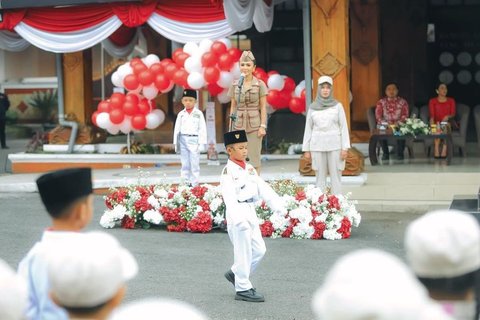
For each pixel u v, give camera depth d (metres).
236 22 21.39
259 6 22.17
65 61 27.52
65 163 26.55
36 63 43.06
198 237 16.25
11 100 43.44
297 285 12.30
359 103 27.16
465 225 4.05
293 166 23.50
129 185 17.78
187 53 23.75
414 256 4.12
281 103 24.62
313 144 17.98
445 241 4.03
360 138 26.88
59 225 6.09
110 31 23.92
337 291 3.43
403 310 3.38
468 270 4.09
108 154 26.42
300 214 15.88
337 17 21.20
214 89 24.09
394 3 29.98
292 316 10.67
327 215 15.99
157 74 24.12
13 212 19.22
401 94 30.06
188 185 18.47
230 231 11.43
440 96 25.11
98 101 36.47
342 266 3.50
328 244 15.42
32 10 24.52
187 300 11.49
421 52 30.39
